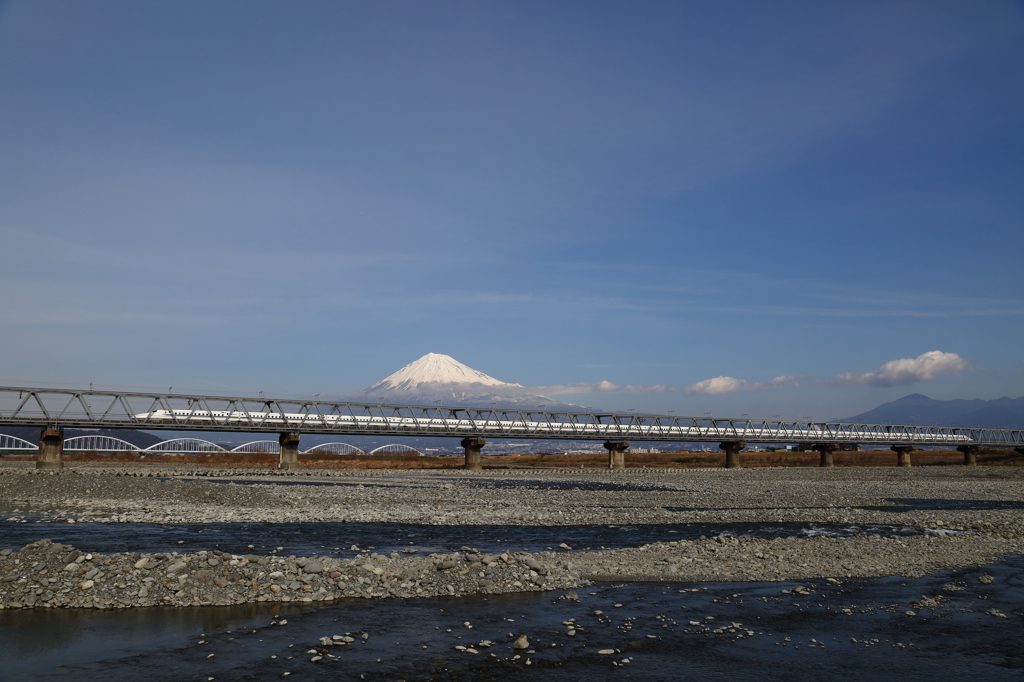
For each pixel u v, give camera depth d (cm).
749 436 15912
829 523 4262
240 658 1568
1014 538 3600
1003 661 1628
